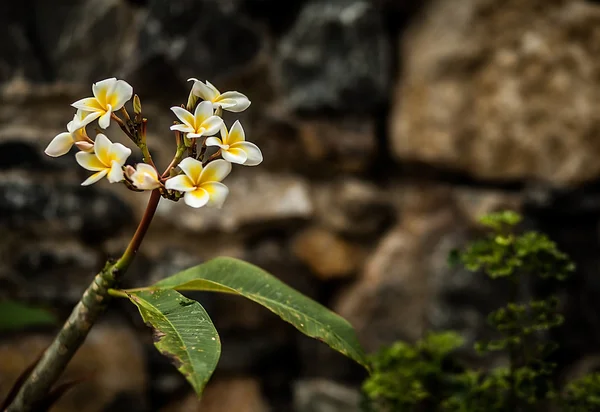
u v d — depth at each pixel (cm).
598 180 235
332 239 249
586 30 237
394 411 161
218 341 125
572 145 235
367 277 248
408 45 255
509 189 243
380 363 167
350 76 246
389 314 242
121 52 245
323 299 256
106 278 135
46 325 219
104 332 224
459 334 229
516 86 238
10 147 222
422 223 247
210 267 149
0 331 211
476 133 242
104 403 218
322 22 246
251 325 244
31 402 140
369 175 259
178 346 124
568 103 235
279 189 248
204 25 240
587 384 157
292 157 252
